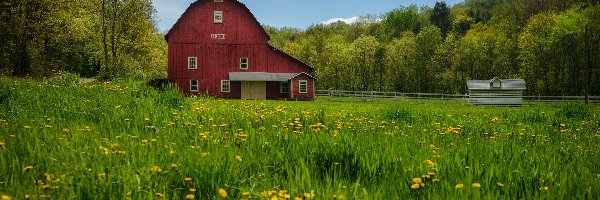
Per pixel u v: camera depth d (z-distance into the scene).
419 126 10.19
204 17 47.38
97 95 12.91
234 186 3.65
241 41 47.81
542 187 3.80
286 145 5.56
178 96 11.82
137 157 4.50
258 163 4.55
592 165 5.34
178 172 3.88
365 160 4.66
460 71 91.50
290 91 48.03
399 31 153.38
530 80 75.50
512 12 109.75
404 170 4.35
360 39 100.00
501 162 4.95
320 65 106.12
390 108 13.12
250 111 11.27
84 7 48.25
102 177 3.60
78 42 63.25
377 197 3.49
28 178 3.63
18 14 40.50
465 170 4.50
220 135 6.38
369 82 100.38
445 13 161.38
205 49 47.31
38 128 6.14
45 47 49.50
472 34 103.19
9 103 9.40
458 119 13.74
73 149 4.58
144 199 3.20
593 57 69.06
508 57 82.44
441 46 94.31
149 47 55.34
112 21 49.97
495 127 10.77
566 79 73.38
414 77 97.25
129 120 7.56
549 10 81.06
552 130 10.68
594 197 3.67
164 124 7.43
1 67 39.69
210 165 4.02
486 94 45.25
